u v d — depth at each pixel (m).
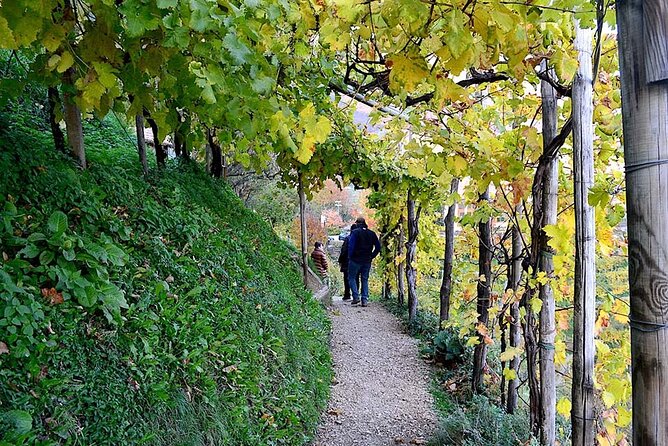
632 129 0.91
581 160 1.99
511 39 1.42
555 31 1.88
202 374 2.41
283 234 11.12
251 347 3.12
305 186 5.99
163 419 1.98
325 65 2.74
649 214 0.89
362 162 5.54
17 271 1.94
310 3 2.04
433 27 1.28
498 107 3.42
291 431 3.02
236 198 6.72
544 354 2.79
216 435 2.22
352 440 3.61
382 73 2.71
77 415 1.68
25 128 3.21
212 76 1.28
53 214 2.24
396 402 4.44
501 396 4.11
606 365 2.48
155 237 3.09
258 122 1.61
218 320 2.96
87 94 1.42
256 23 1.46
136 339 2.17
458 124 2.70
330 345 5.84
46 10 1.20
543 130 2.61
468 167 2.61
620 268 3.60
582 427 2.04
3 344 1.63
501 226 4.54
